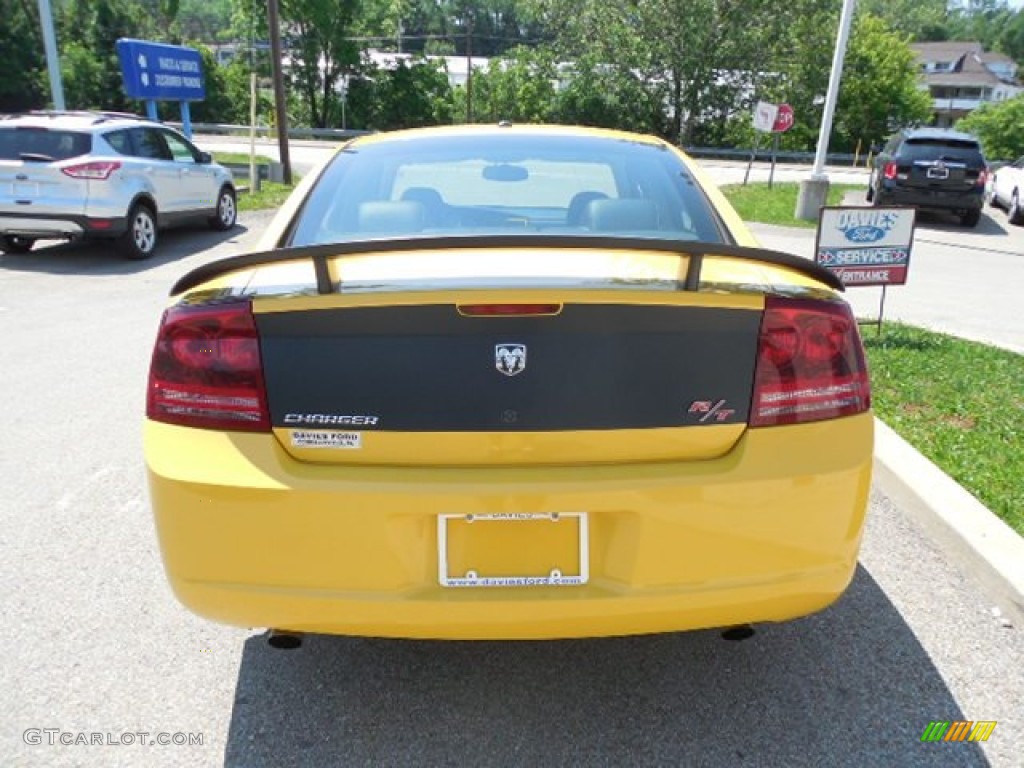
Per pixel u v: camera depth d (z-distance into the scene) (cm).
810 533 222
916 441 450
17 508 391
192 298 222
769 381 220
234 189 1382
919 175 1603
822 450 222
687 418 215
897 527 375
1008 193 1769
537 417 211
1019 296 965
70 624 303
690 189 318
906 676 278
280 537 212
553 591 215
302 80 4919
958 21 14675
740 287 220
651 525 213
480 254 238
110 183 1009
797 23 4159
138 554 351
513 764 241
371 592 213
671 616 220
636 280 217
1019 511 367
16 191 993
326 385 212
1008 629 302
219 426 217
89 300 845
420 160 331
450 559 214
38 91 4953
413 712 262
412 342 209
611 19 4306
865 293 953
